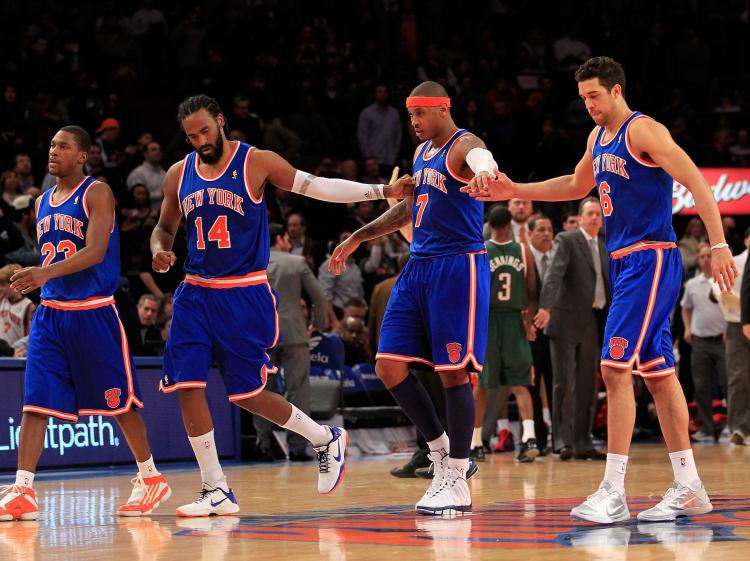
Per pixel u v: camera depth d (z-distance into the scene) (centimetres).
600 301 1550
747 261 1538
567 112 3212
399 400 911
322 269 2155
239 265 901
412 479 1266
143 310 1688
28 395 927
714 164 3031
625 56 3484
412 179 902
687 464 823
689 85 3494
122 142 2542
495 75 3303
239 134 2323
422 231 894
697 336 1986
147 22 2941
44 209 960
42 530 820
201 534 769
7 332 1558
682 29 3638
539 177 2900
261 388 915
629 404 809
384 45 3219
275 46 2978
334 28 3222
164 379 908
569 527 764
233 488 1159
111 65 2794
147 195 2114
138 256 2009
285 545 699
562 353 1552
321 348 1791
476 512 873
